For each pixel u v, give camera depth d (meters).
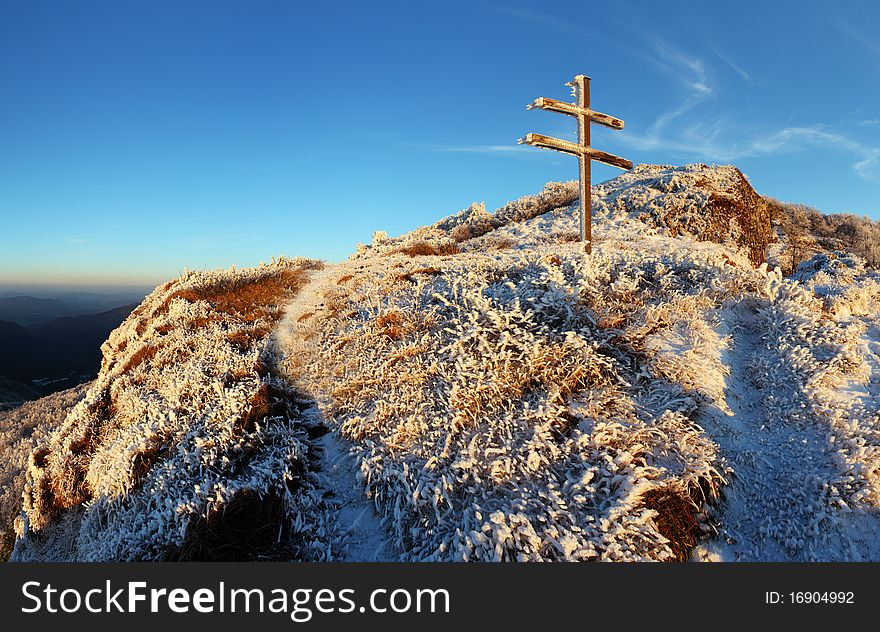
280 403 9.55
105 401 12.34
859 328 8.72
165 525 6.94
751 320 9.38
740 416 7.33
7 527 14.48
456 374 8.49
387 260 23.58
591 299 9.70
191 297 17.17
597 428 6.71
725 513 6.05
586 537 5.48
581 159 12.74
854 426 6.46
